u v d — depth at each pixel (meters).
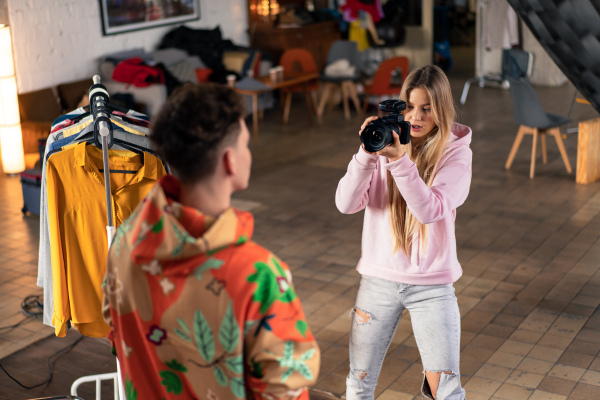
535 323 3.53
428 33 10.93
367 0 9.86
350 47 8.81
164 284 1.04
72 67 7.52
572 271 4.15
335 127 8.31
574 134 7.40
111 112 2.20
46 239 2.28
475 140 7.36
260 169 6.66
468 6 14.20
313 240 4.84
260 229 5.09
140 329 1.09
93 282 2.26
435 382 2.06
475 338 3.40
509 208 5.31
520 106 5.99
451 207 1.92
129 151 2.19
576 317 3.58
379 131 1.72
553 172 6.18
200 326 1.03
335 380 3.05
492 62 10.41
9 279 4.27
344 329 3.53
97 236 2.22
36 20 7.02
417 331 2.07
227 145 1.01
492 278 4.09
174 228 0.99
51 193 2.14
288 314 1.02
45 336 3.53
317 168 6.65
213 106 0.99
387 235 2.05
